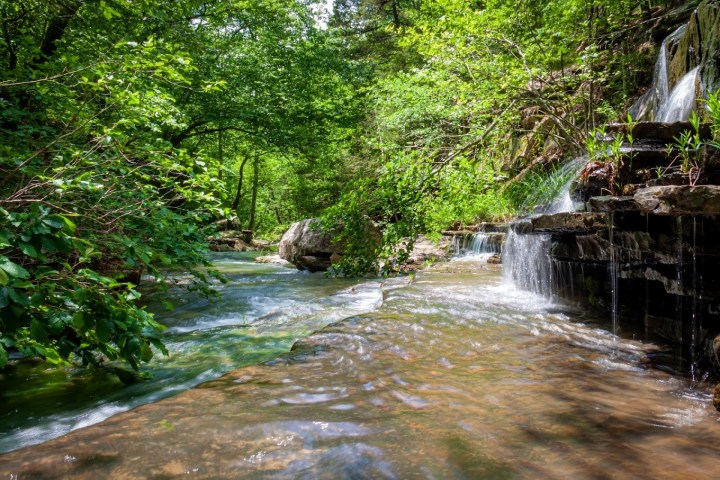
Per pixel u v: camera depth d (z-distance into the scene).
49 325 2.08
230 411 1.89
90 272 2.22
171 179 3.74
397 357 2.76
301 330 4.45
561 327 3.46
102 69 3.44
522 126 12.98
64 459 1.44
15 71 4.14
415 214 6.04
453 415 1.85
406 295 5.04
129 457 1.46
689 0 9.70
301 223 10.88
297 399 2.05
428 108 8.84
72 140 3.96
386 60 22.28
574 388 2.18
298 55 14.44
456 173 6.09
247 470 1.39
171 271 9.70
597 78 9.45
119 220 3.41
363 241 6.25
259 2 12.16
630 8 9.91
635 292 3.37
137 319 2.38
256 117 13.51
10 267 1.79
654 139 3.31
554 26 8.56
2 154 3.49
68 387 3.05
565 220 3.39
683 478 1.34
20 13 5.61
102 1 4.88
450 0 8.23
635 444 1.57
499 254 8.80
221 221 22.16
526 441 1.60
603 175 3.27
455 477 1.35
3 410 2.67
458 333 3.32
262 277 9.35
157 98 4.72
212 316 5.45
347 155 17.14
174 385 3.06
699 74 6.04
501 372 2.45
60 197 2.89
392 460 1.46
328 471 1.39
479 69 8.12
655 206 2.29
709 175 2.56
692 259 2.54
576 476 1.35
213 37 12.07
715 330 2.43
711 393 2.12
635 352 2.79
